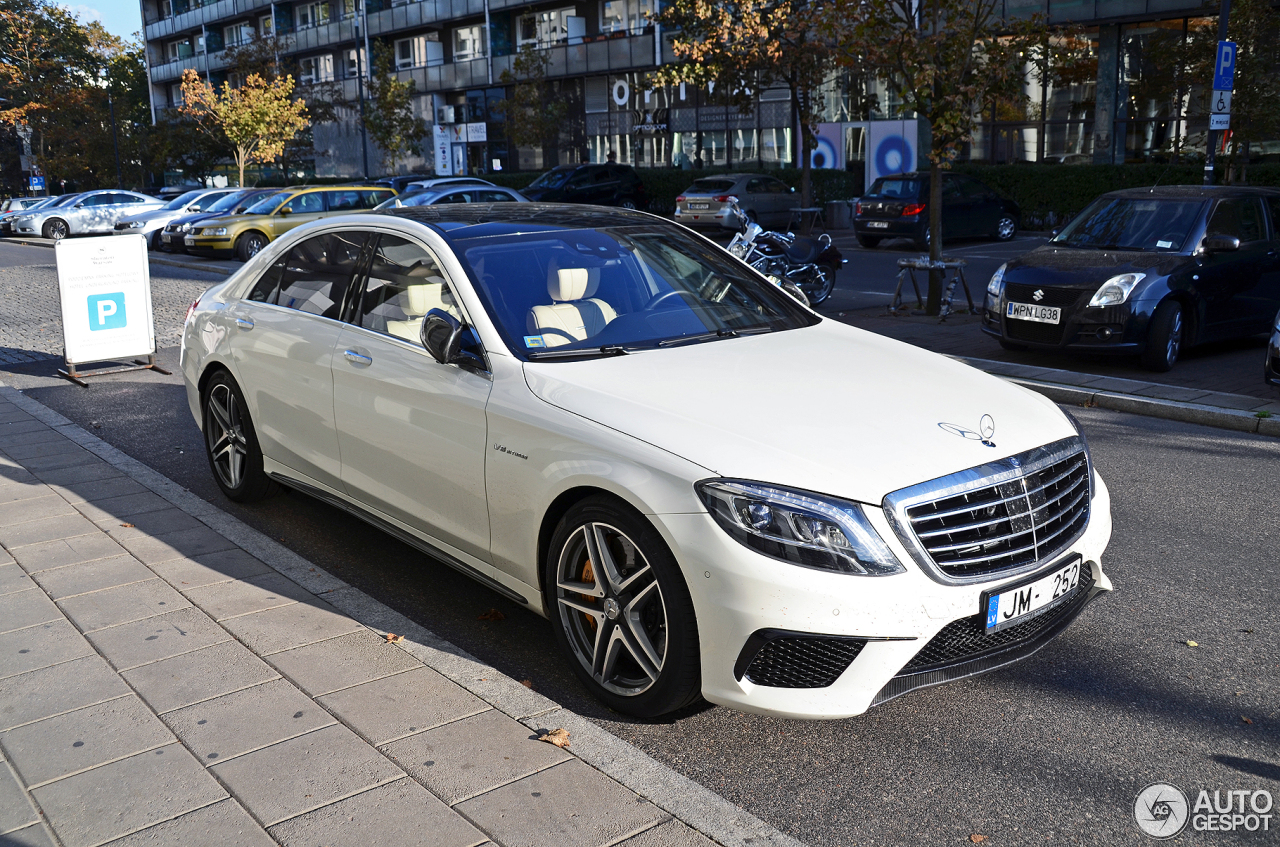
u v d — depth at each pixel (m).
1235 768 3.04
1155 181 24.67
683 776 2.89
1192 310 9.12
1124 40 27.25
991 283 9.78
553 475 3.33
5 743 3.08
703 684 3.01
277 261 5.18
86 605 4.08
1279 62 22.03
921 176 22.22
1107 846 2.68
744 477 2.93
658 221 4.87
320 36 59.06
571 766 2.93
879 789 2.96
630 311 4.09
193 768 2.93
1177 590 4.37
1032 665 3.72
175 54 78.12
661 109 41.47
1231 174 23.62
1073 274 9.06
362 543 5.02
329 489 4.69
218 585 4.29
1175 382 8.50
